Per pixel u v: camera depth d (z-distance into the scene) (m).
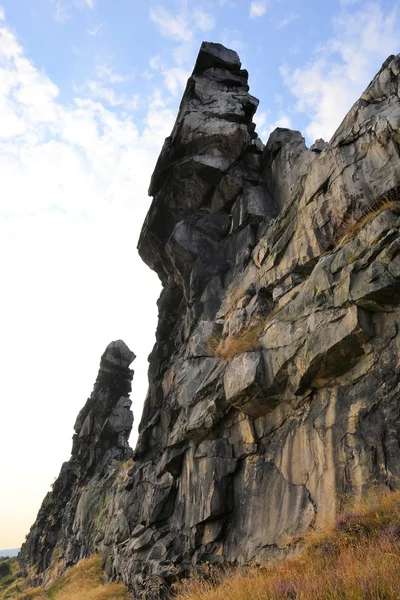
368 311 10.26
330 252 12.29
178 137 20.28
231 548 12.21
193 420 14.77
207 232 19.83
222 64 22.58
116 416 43.53
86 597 19.53
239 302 15.91
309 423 11.10
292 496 10.91
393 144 11.41
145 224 22.17
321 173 13.37
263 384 12.30
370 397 9.81
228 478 13.20
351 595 5.45
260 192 19.08
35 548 49.50
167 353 22.39
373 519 8.08
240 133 19.55
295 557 9.21
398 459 8.79
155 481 18.33
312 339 11.04
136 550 17.22
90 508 35.91
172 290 23.14
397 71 12.13
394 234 10.08
